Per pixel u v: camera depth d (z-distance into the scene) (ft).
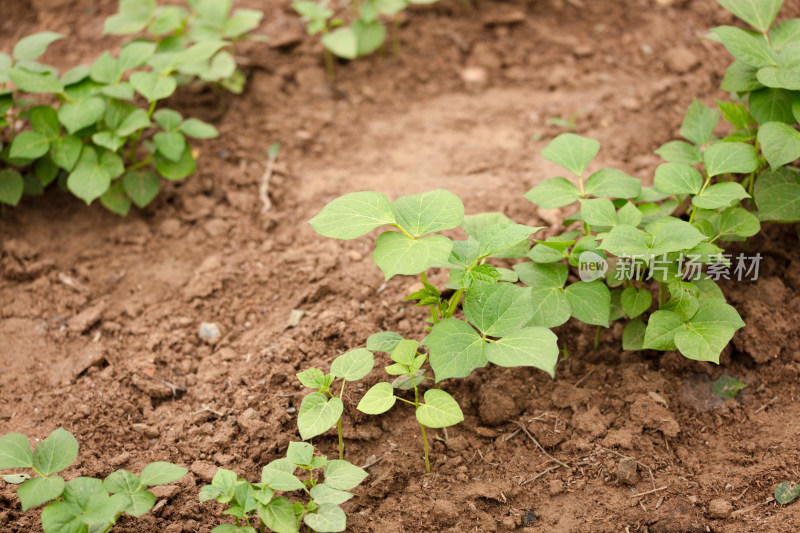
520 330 6.66
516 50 8.11
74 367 7.04
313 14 7.85
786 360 6.94
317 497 6.54
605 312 6.79
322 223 6.67
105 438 6.88
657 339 6.77
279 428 6.86
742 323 6.75
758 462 6.75
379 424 6.88
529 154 7.66
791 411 6.84
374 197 6.72
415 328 7.07
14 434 6.60
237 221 7.47
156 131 7.66
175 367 7.06
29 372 7.03
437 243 6.61
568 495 6.73
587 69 7.98
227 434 6.86
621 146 7.61
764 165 7.06
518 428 6.87
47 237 7.41
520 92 7.96
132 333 7.14
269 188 7.58
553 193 6.93
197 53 7.39
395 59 8.11
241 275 7.30
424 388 6.94
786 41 7.04
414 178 7.60
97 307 7.20
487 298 6.71
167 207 7.51
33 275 7.29
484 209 7.41
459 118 7.86
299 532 6.61
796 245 7.14
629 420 6.86
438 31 8.18
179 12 7.73
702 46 7.91
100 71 7.34
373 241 7.39
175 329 7.15
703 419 6.87
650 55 7.97
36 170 7.40
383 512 6.70
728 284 7.09
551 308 6.79
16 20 8.16
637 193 6.89
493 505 6.72
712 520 6.65
